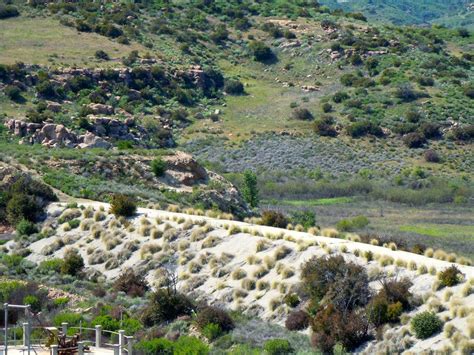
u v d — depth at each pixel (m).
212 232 72.56
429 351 49.75
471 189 149.38
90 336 53.19
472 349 48.53
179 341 53.25
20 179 87.38
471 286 53.78
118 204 79.12
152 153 104.56
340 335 52.69
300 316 57.09
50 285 66.06
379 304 54.12
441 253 62.78
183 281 66.94
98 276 70.38
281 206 133.50
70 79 160.62
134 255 72.38
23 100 148.25
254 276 64.44
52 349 43.50
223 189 100.81
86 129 131.75
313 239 67.31
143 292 66.00
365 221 117.50
